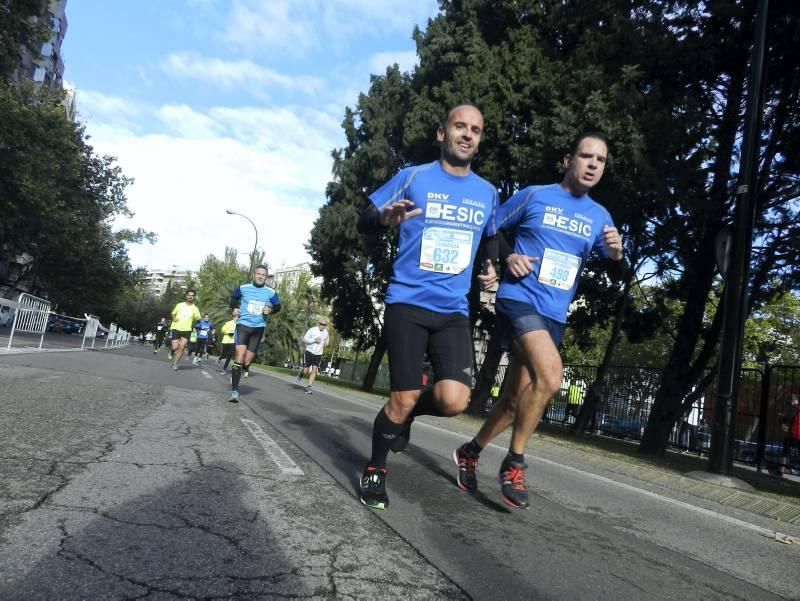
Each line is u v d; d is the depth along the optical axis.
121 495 3.47
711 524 4.92
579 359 34.59
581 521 4.32
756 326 27.98
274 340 58.66
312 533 3.18
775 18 10.68
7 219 25.20
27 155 24.09
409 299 3.74
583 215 4.42
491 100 14.37
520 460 4.15
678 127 10.98
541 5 14.66
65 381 8.70
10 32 19.47
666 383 12.58
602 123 10.77
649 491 6.20
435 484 4.81
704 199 11.43
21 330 14.16
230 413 7.70
